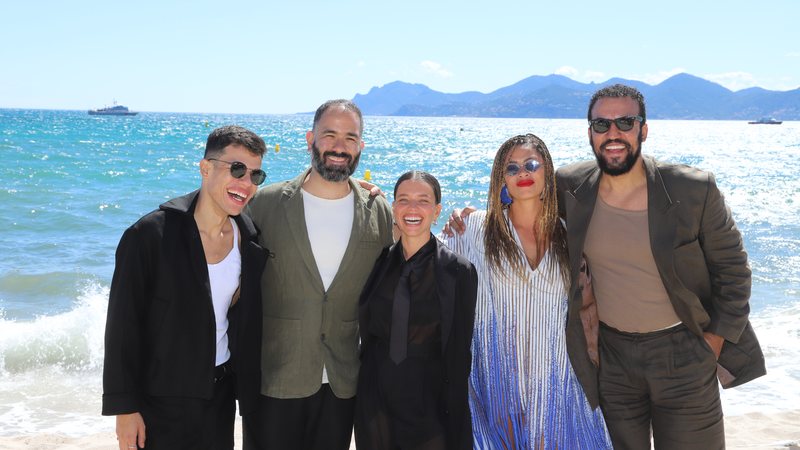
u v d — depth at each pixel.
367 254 3.33
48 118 110.44
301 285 3.23
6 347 6.92
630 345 3.27
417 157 38.38
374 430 3.06
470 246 3.40
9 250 11.44
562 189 3.40
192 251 2.87
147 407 2.90
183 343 2.87
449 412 3.06
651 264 3.17
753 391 6.07
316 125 3.31
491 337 3.30
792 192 22.28
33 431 5.22
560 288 3.27
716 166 36.47
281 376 3.23
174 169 25.22
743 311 3.16
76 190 18.55
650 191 3.14
